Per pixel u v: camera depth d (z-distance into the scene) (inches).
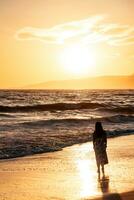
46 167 661.9
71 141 1053.8
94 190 493.0
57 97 5231.3
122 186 514.9
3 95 5625.0
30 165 683.4
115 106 2974.9
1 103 3339.1
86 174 598.9
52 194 474.3
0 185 523.2
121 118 1897.1
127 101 4104.3
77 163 704.4
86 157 779.4
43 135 1180.5
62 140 1067.9
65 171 626.2
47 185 522.3
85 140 1083.3
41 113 2373.3
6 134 1189.1
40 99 4404.5
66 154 822.5
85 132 1290.6
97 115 2251.5
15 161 727.7
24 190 496.4
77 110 2657.5
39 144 975.6
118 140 1074.1
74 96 5767.7
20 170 633.6
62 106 2758.4
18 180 555.8
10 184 529.3
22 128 1393.9
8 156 791.1
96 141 583.5
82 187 510.6
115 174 596.1
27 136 1144.2
